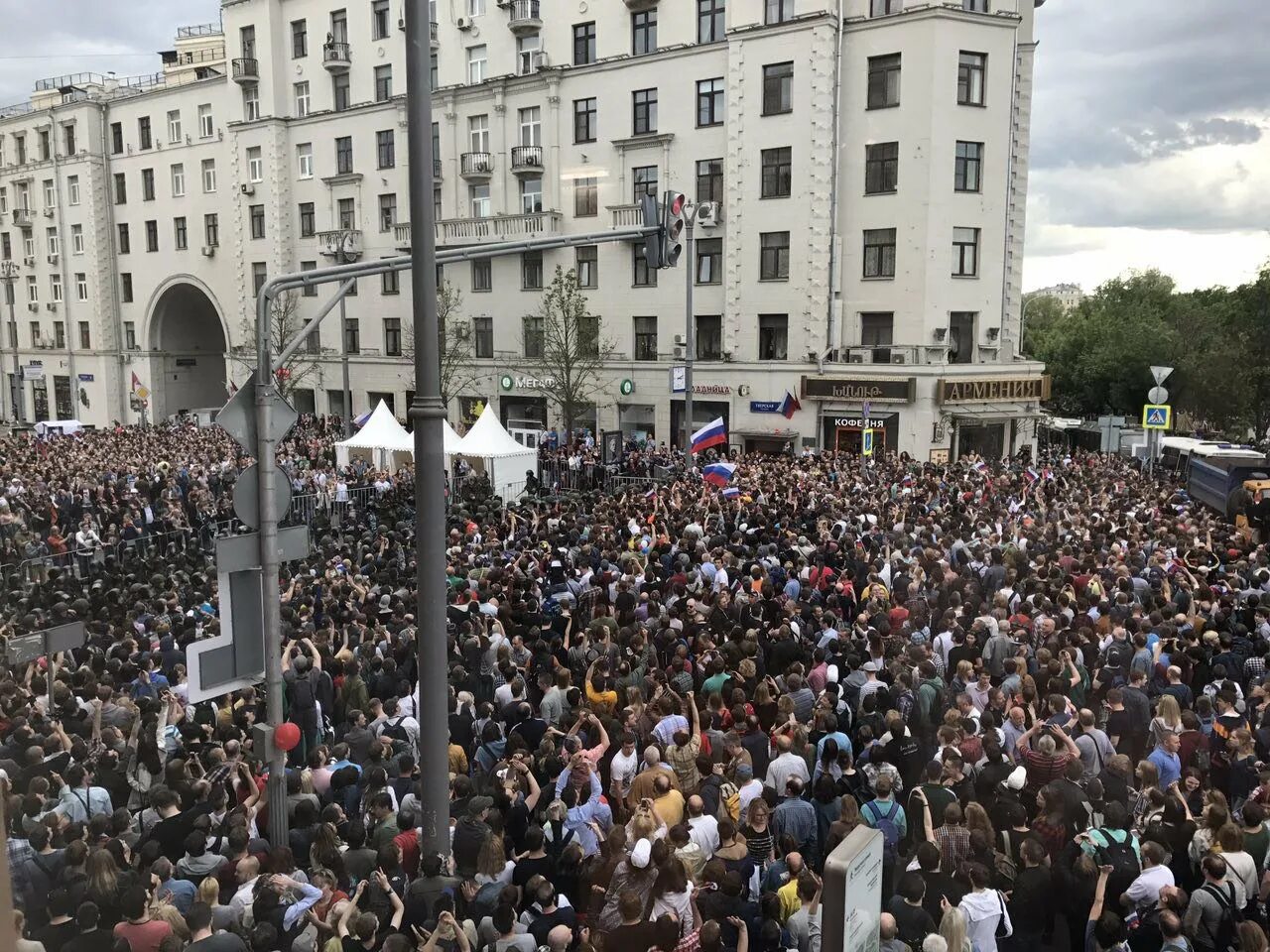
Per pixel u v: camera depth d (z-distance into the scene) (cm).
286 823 770
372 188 5028
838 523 1830
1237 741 869
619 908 638
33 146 6731
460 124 4656
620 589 1383
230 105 5572
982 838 709
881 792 767
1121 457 3816
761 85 3725
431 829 692
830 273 3666
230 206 5675
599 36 4162
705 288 4000
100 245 6419
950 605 1334
